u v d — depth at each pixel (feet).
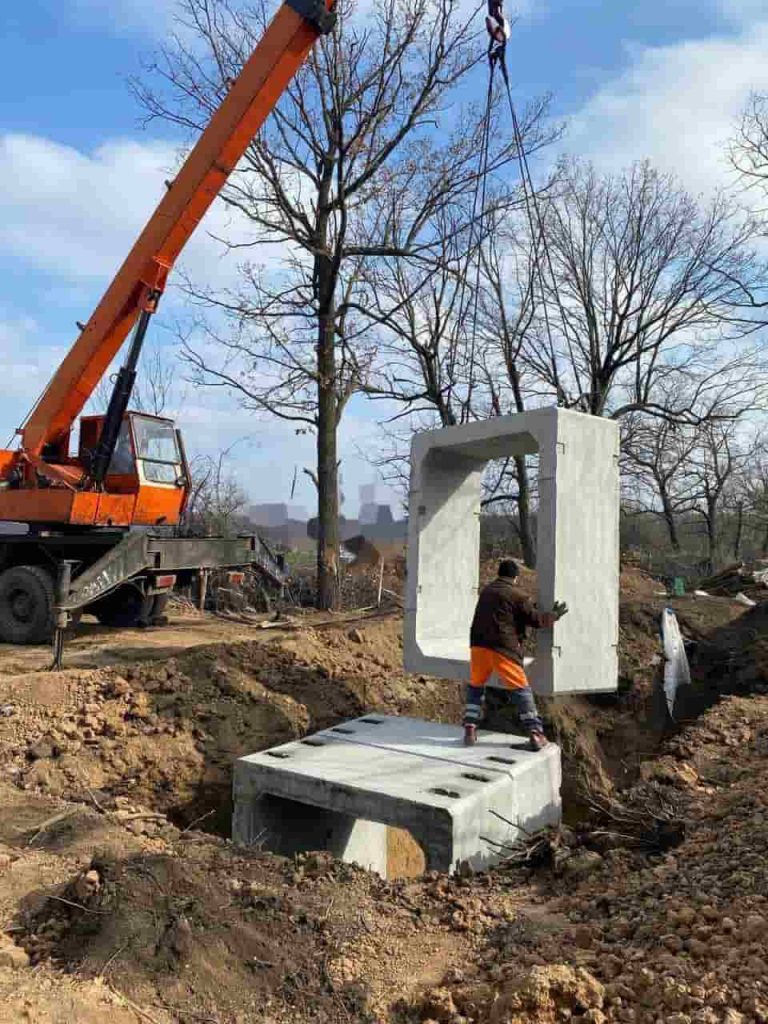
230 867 18.15
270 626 43.78
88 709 29.43
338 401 53.11
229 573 52.95
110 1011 12.25
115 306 38.06
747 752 28.99
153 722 29.71
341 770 24.29
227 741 30.12
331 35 47.62
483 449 28.99
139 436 40.83
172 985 13.12
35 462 39.45
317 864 18.90
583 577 25.05
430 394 72.02
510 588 25.48
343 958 14.83
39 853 18.33
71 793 24.94
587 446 25.12
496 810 22.81
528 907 18.07
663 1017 11.91
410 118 49.85
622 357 84.28
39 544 38.93
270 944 14.56
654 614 45.32
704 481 122.93
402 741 27.30
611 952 14.40
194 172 36.47
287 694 33.81
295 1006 13.33
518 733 36.63
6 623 37.99
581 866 19.85
